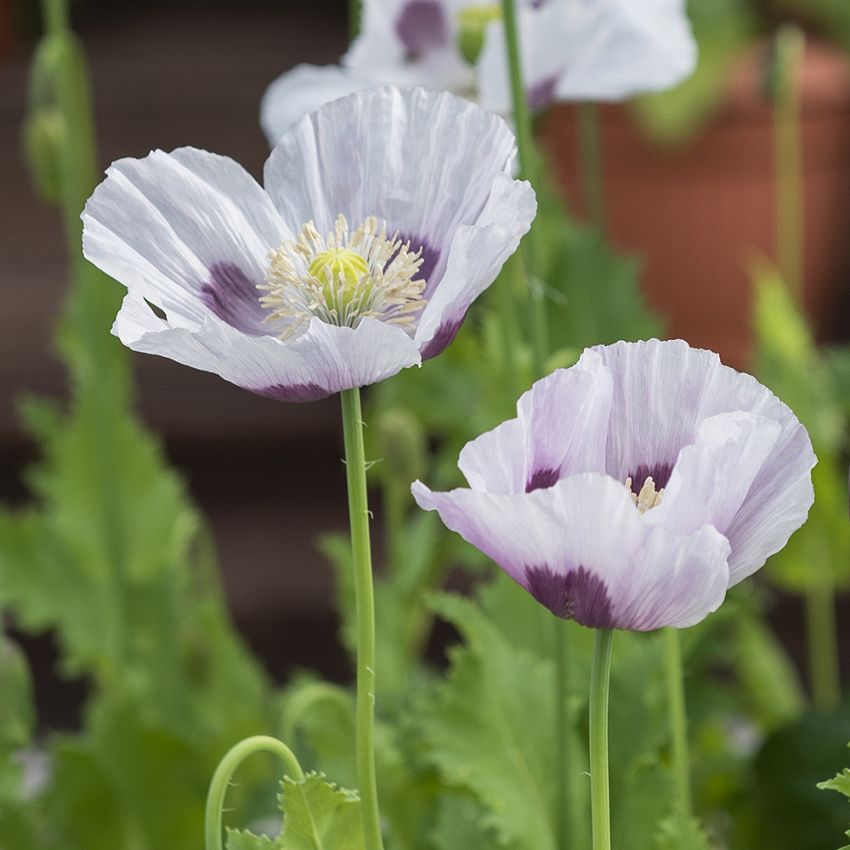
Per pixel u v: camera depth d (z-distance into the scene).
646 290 2.15
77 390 1.33
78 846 1.23
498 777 1.01
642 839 0.99
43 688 2.17
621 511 0.80
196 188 0.89
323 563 2.19
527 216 0.84
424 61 1.20
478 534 0.82
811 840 1.21
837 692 2.01
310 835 0.90
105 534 1.33
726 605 1.14
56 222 2.76
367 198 0.90
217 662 1.33
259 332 0.89
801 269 2.20
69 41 1.24
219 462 2.39
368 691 0.87
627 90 1.13
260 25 3.25
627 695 1.02
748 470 0.81
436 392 1.39
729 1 2.12
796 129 2.10
